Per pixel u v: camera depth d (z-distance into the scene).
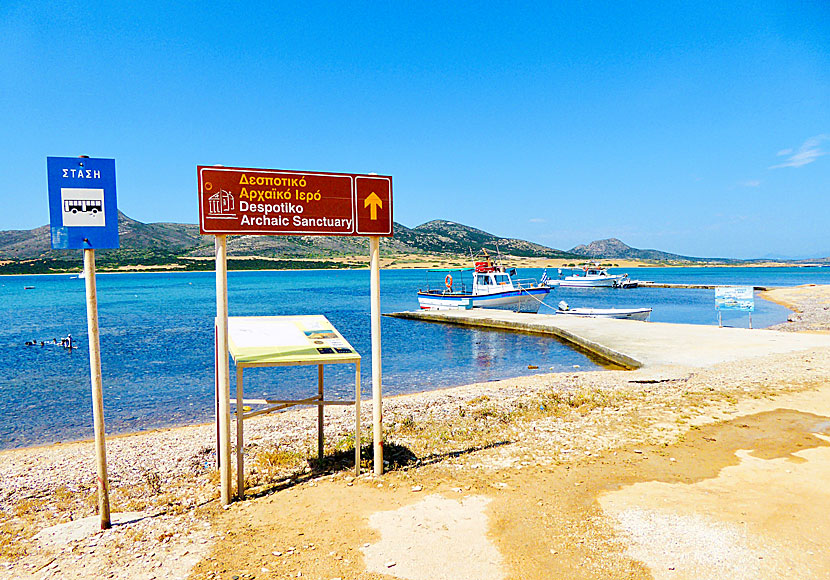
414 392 17.95
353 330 36.38
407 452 8.98
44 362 24.41
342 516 6.27
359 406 7.78
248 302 66.19
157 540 5.83
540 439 9.45
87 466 9.59
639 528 5.70
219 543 5.68
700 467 7.60
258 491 7.36
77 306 60.84
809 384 13.37
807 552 5.08
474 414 12.26
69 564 5.35
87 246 5.77
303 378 20.16
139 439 11.83
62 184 5.64
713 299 66.50
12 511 7.38
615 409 11.80
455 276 161.25
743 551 5.15
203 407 16.16
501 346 28.31
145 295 82.62
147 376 21.11
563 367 22.00
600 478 7.27
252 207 6.83
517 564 5.07
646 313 40.31
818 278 133.12
